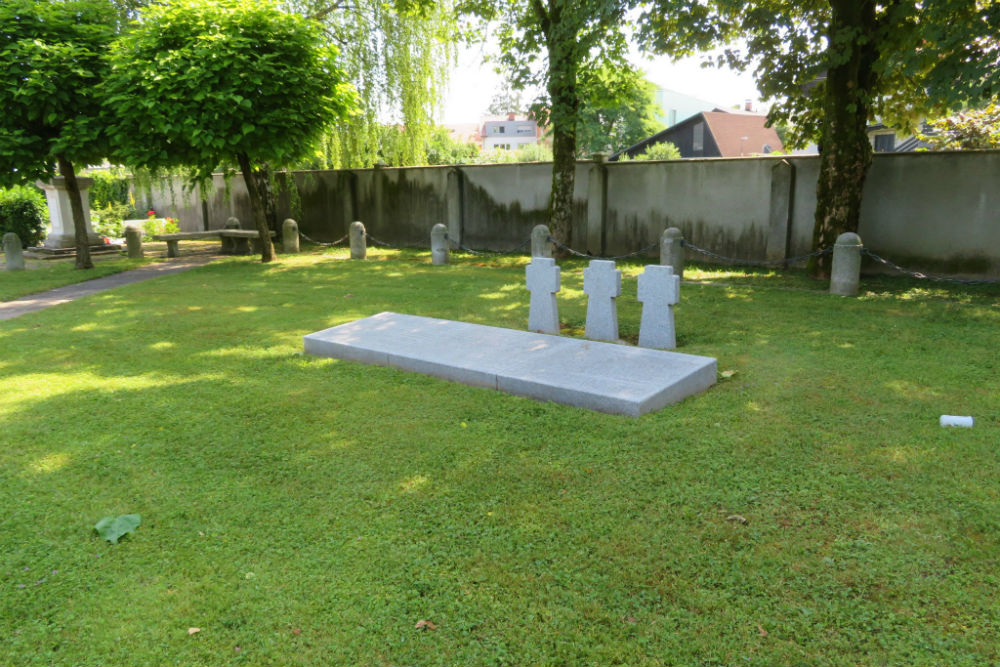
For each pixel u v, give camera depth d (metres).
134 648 2.76
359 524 3.65
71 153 12.61
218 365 6.73
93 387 6.08
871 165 11.70
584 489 3.96
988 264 11.27
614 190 15.30
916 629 2.74
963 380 5.78
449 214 17.75
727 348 6.99
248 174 14.81
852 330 7.63
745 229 13.65
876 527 3.47
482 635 2.78
